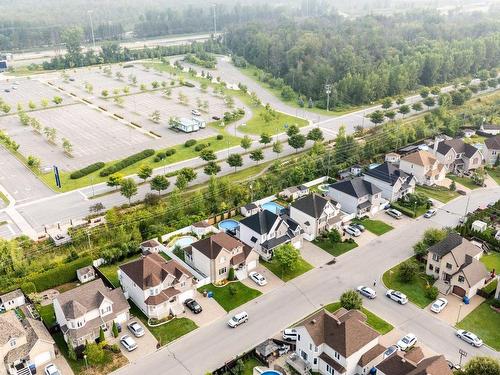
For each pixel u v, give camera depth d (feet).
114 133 595.88
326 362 235.40
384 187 414.62
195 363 244.63
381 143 517.14
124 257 336.08
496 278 313.32
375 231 369.91
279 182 437.58
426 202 402.11
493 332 266.36
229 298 294.87
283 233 344.08
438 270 310.04
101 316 261.44
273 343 250.98
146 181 459.73
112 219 367.66
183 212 385.09
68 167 493.36
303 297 295.89
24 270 311.27
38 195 433.07
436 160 447.83
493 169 485.97
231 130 609.42
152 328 268.62
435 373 211.61
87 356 237.04
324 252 343.67
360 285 306.55
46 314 279.49
